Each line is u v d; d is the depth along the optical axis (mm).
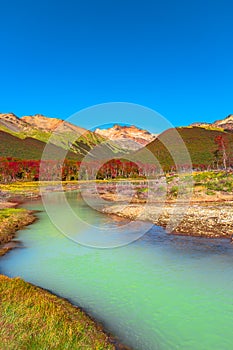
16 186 79438
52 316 10305
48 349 8219
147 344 9680
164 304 12328
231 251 19062
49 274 15828
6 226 27688
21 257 18891
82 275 15602
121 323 10875
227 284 14039
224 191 45812
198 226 26156
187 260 17625
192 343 9773
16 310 10523
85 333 9672
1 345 8125
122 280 14859
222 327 10648
